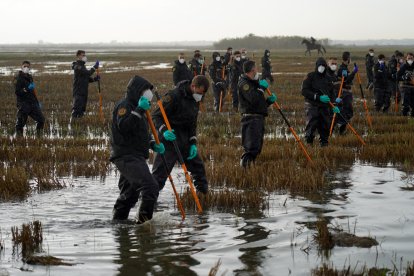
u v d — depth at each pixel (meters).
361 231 6.69
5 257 5.87
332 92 12.91
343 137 13.69
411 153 11.47
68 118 19.06
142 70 48.75
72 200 8.56
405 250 5.96
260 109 10.00
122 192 7.49
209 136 15.01
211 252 6.03
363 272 5.23
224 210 7.91
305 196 8.62
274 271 5.40
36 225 6.55
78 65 18.58
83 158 11.92
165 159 8.07
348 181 9.63
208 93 28.92
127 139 7.07
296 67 51.09
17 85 15.48
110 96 27.02
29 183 9.48
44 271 5.46
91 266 5.62
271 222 7.20
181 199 8.19
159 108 7.99
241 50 21.94
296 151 11.66
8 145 13.75
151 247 6.25
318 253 5.90
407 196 8.48
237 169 9.78
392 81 19.95
